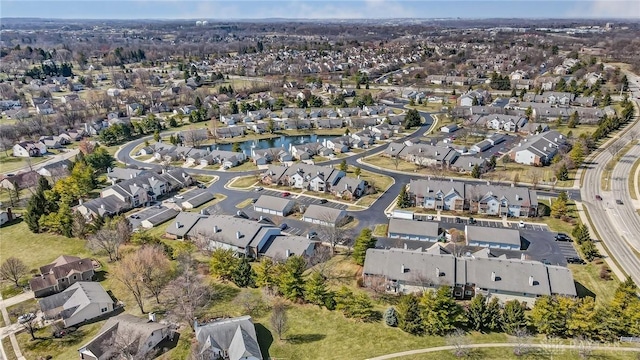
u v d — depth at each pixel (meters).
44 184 129.62
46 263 94.50
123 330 67.56
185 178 137.88
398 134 188.88
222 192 131.62
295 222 109.56
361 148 172.00
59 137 188.75
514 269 75.88
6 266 86.00
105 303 77.31
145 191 125.88
